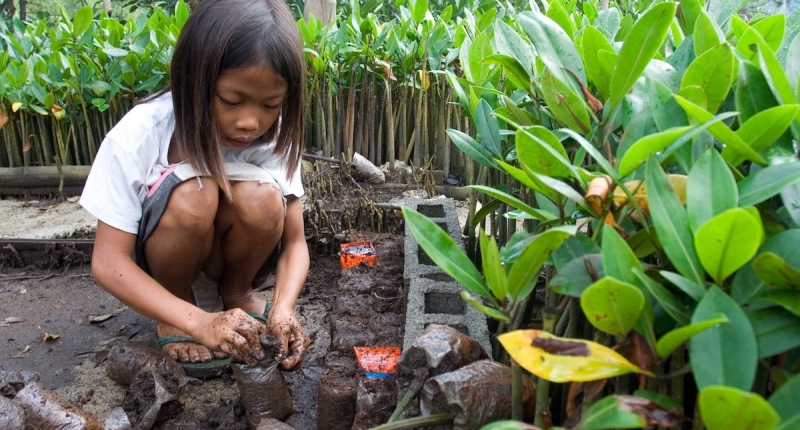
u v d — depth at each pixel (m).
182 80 1.58
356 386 1.50
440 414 1.04
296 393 1.81
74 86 3.29
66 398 1.77
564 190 0.86
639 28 0.97
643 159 0.85
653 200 0.80
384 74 3.32
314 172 3.13
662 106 0.97
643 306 0.74
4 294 2.50
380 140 3.45
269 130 1.89
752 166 0.95
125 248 1.72
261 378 1.56
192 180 1.71
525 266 0.89
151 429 1.59
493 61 1.32
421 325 1.53
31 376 1.66
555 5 1.57
